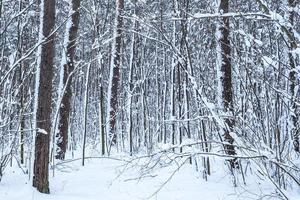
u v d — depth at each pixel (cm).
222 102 863
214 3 902
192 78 677
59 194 749
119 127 1898
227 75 905
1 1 869
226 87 902
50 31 784
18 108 952
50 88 774
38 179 747
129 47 2245
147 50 2253
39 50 784
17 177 840
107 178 903
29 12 953
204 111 829
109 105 1662
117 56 1677
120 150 1547
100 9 1548
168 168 966
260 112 704
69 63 1256
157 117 2048
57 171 1003
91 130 2330
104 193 763
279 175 673
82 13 1733
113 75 1669
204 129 819
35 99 769
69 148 1680
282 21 594
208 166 884
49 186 803
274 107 712
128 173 954
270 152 635
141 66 2003
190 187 788
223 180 845
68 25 1263
